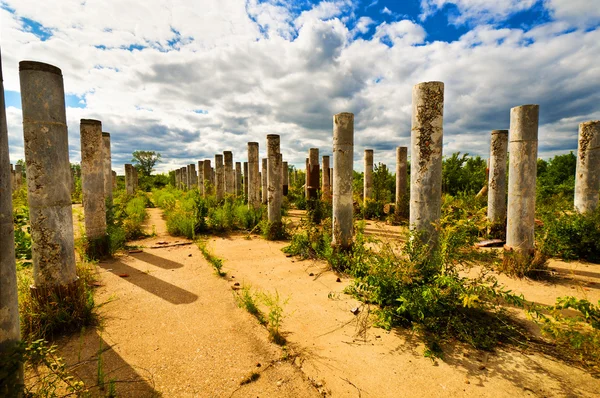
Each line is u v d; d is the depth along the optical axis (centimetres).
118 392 269
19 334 217
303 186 2178
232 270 618
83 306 389
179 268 627
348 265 607
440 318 382
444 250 416
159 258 702
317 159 1302
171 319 406
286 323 399
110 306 442
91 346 341
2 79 196
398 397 268
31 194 376
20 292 391
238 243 870
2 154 196
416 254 439
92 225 679
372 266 456
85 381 283
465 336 350
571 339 312
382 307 428
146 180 3619
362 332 376
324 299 473
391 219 1214
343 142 650
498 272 590
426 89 486
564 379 288
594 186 838
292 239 827
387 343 353
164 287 520
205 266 642
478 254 430
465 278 400
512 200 591
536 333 367
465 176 1881
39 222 377
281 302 462
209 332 374
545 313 419
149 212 1545
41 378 272
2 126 195
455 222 443
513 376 293
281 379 290
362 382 287
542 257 575
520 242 585
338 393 273
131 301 461
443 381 288
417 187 500
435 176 489
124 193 2008
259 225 1033
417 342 354
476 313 404
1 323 200
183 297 479
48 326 356
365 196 1502
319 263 666
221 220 1051
